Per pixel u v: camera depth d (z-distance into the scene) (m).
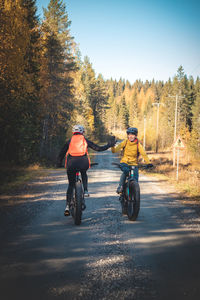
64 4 35.25
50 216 5.65
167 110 80.38
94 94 83.19
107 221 5.37
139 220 5.53
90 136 65.31
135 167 5.73
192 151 55.59
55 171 17.61
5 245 3.83
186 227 5.07
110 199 8.01
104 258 3.44
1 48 17.28
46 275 2.91
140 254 3.62
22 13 19.25
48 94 28.34
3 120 17.91
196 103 71.06
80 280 2.81
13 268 3.07
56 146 31.38
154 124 78.56
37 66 23.92
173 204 7.48
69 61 33.94
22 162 19.28
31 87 21.34
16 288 2.62
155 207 6.98
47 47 29.02
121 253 3.64
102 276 2.92
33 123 23.14
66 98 31.16
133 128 5.65
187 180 13.28
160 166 24.38
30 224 4.96
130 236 4.44
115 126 135.50
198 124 63.53
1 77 17.22
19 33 18.62
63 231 4.60
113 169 23.59
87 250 3.72
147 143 74.81
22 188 9.30
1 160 17.73
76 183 5.04
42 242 4.00
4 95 17.86
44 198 7.68
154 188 10.93
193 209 6.80
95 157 45.41
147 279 2.87
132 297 2.50
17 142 18.83
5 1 17.38
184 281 2.84
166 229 4.90
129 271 3.06
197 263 3.34
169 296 2.53
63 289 2.62
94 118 82.81
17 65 18.36
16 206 6.43
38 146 26.42
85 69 79.94
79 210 4.88
